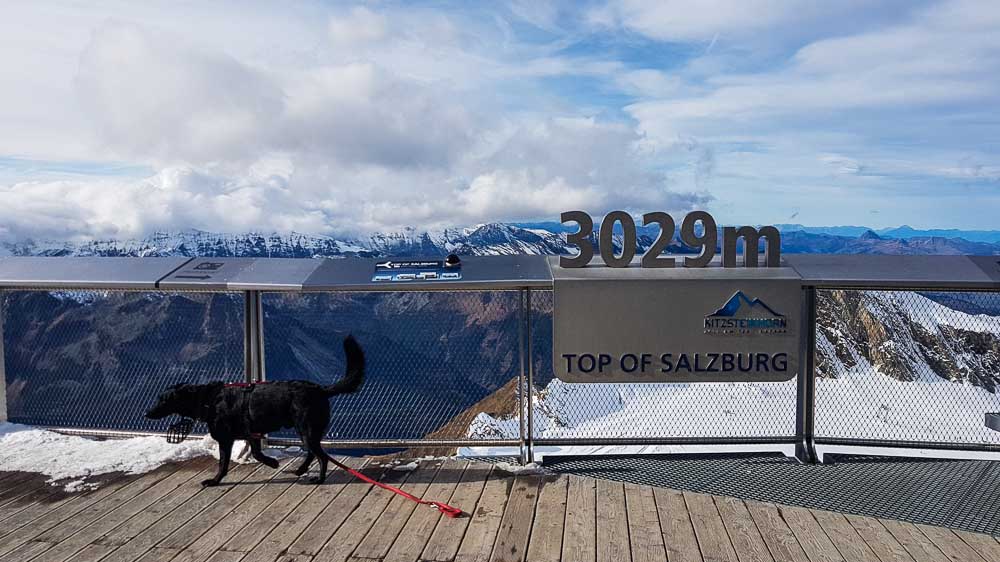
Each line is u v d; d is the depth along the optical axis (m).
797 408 5.16
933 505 4.18
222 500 4.29
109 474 4.80
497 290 5.05
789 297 4.95
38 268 5.61
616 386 5.91
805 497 4.32
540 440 5.25
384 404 5.59
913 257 5.26
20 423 6.09
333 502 4.25
